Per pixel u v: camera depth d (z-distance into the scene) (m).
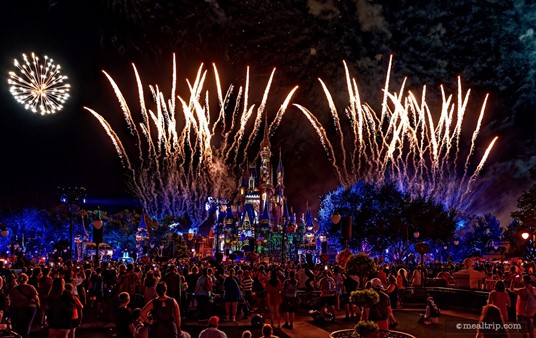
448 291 28.30
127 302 14.17
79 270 25.23
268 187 158.00
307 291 27.00
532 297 15.37
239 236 133.12
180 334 12.02
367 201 64.25
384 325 16.05
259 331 20.70
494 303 16.11
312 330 20.97
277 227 134.50
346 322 22.98
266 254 125.31
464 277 29.47
